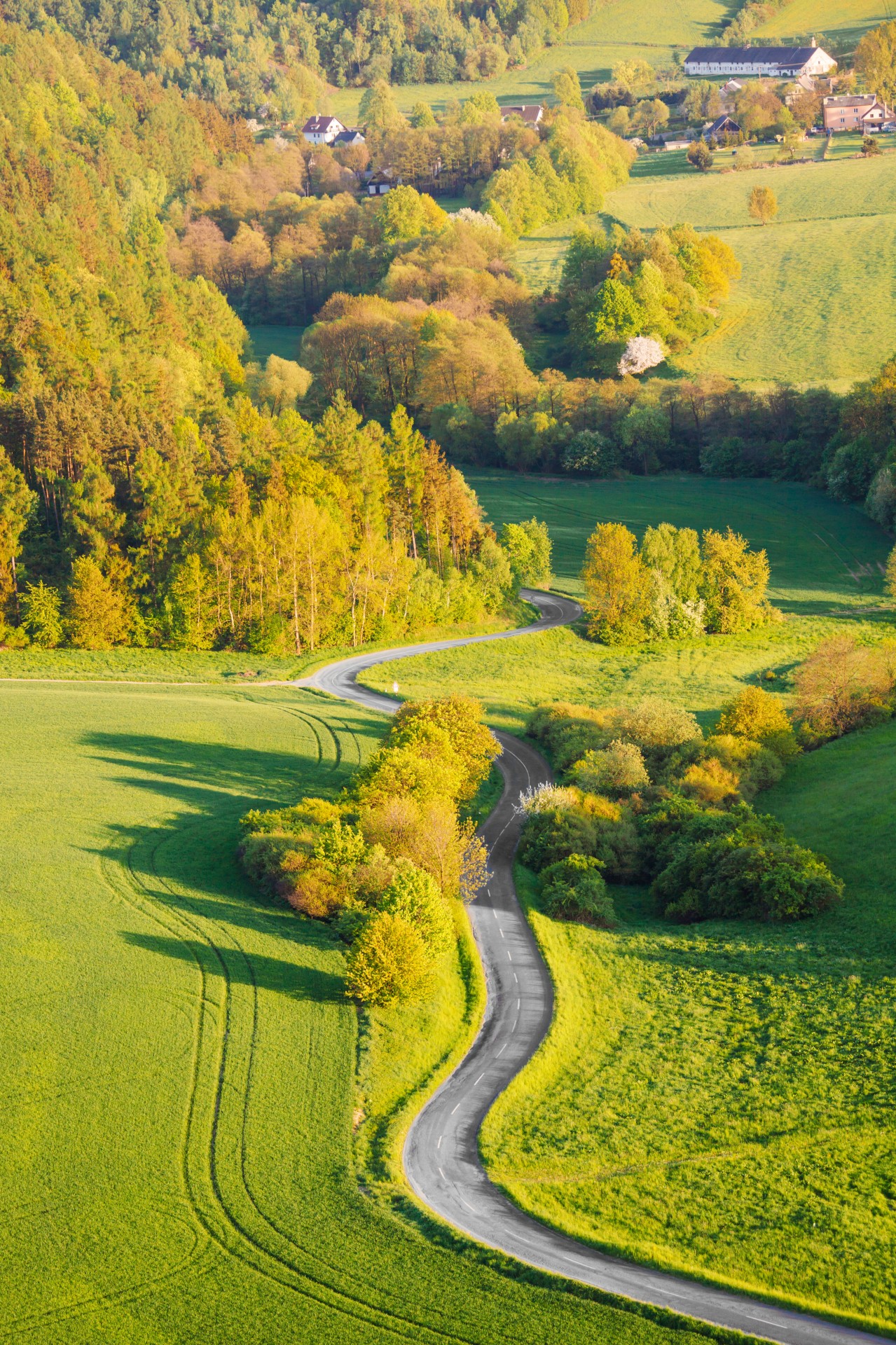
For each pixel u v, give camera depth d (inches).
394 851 2881.4
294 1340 1514.5
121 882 2731.3
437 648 5201.8
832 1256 1674.5
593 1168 1916.8
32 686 4382.4
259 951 2488.9
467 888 2999.5
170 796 3312.0
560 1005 2465.6
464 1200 1820.9
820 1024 2316.7
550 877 3132.4
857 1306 1579.7
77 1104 1968.5
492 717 4362.7
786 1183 1849.2
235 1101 2005.4
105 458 5541.3
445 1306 1567.4
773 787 3732.8
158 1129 1923.0
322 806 3095.5
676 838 3297.2
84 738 3730.3
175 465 5344.5
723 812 3366.1
